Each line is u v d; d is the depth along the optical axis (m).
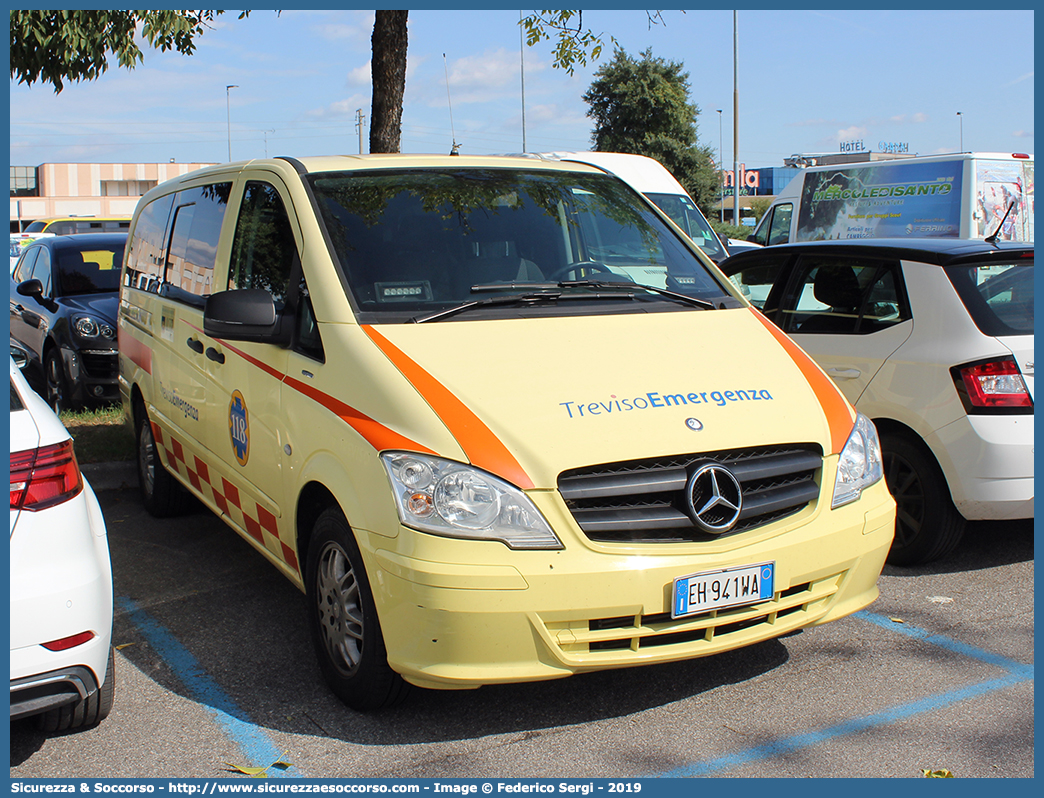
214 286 4.86
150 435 6.06
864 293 5.36
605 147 59.19
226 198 5.02
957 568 5.10
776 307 5.84
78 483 3.08
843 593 3.56
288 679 3.84
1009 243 5.29
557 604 3.06
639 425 3.32
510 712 3.55
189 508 6.26
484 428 3.23
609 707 3.58
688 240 4.92
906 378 4.96
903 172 15.61
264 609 4.60
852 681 3.78
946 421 4.77
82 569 2.96
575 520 3.14
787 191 17.75
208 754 3.28
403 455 3.20
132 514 6.27
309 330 3.89
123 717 3.54
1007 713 3.51
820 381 3.91
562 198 4.69
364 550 3.24
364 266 3.96
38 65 7.88
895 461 5.09
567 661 3.12
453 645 3.06
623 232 4.71
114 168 90.50
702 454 3.33
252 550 5.49
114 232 11.13
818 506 3.50
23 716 2.90
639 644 3.20
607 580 3.09
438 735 3.39
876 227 15.97
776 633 3.39
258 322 3.87
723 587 3.22
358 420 3.41
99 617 2.99
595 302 4.11
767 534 3.36
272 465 4.00
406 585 3.09
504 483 3.12
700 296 4.42
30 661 2.84
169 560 5.34
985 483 4.69
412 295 3.89
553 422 3.28
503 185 4.65
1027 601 4.61
